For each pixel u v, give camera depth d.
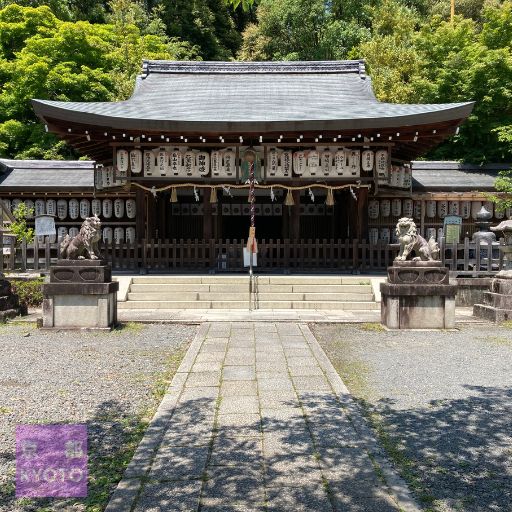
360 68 19.94
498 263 13.76
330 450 4.14
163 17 39.88
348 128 13.99
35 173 19.84
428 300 9.88
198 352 7.72
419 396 5.70
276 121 13.87
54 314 9.69
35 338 8.91
